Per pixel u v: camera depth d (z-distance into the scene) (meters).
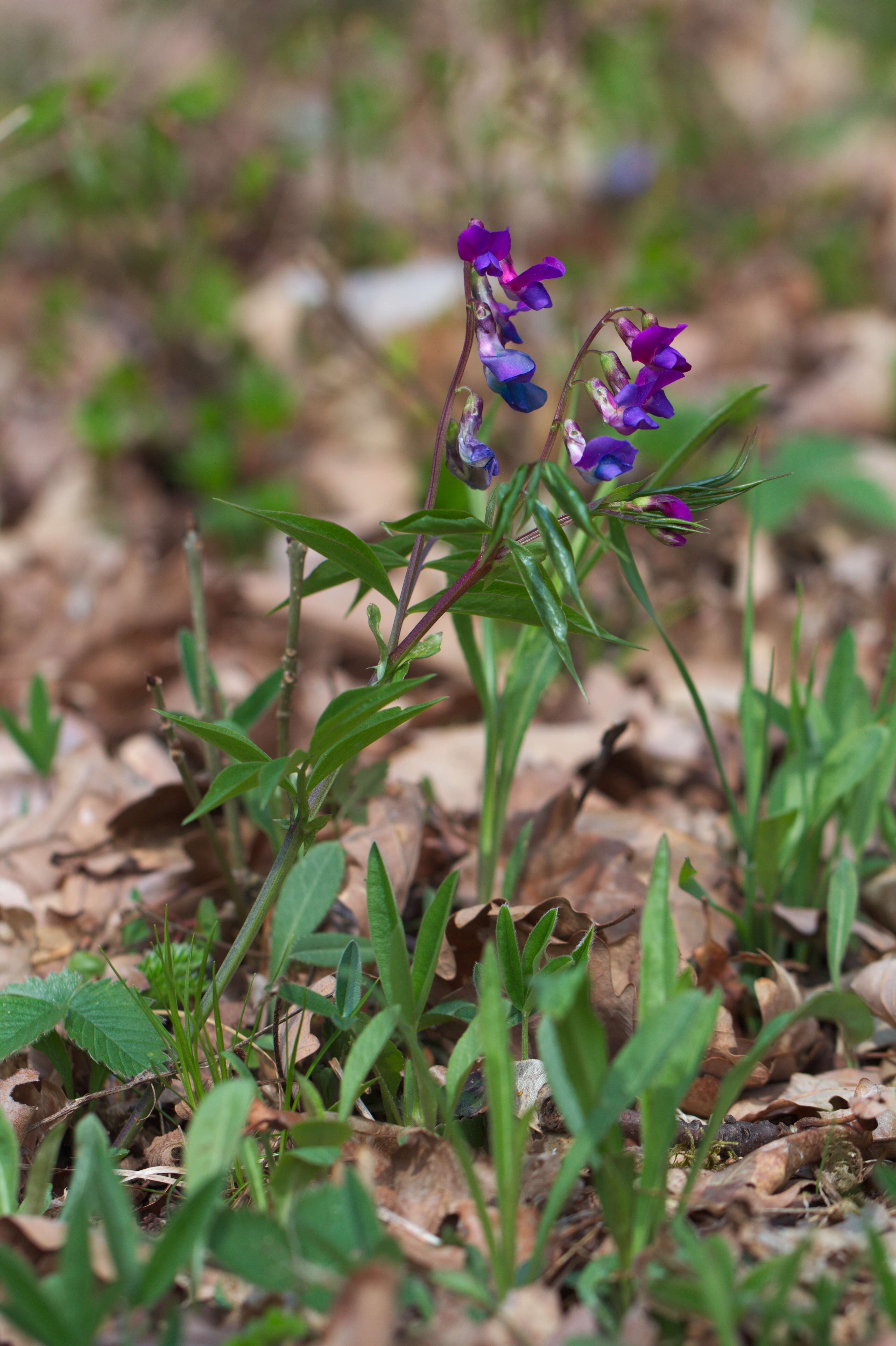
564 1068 1.15
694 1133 1.25
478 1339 1.15
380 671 1.22
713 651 1.91
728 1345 1.13
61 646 1.93
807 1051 1.30
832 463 2.19
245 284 3.20
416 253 3.18
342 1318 1.12
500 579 1.24
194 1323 1.17
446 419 1.21
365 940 1.29
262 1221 1.16
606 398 1.20
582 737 1.58
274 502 2.28
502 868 1.39
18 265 3.31
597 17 2.75
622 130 3.24
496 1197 1.21
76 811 1.44
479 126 2.66
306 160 2.93
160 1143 1.25
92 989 1.26
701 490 1.22
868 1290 1.18
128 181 2.48
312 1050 1.26
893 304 3.10
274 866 1.23
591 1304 1.16
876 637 1.88
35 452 2.62
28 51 4.06
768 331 2.88
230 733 1.21
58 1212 1.22
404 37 2.83
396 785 1.39
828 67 4.26
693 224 3.38
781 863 1.35
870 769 1.33
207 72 3.03
